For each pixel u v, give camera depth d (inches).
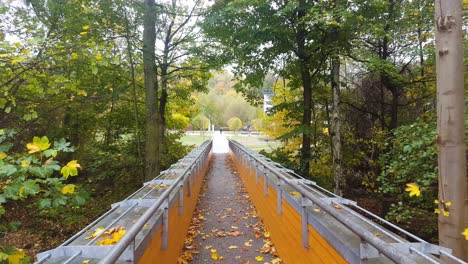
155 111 345.7
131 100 430.0
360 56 340.5
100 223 100.5
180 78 539.2
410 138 222.5
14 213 320.8
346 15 288.7
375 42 419.8
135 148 430.0
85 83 326.3
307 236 116.3
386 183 248.1
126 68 377.7
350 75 501.4
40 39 146.4
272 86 533.0
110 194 403.9
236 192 377.1
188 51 441.4
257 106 549.6
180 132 619.5
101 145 455.2
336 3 305.4
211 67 448.1
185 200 207.6
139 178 440.8
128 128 460.4
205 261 175.0
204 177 483.2
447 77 119.9
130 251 74.9
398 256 49.3
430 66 369.1
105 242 79.0
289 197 145.4
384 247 54.5
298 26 391.2
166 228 123.5
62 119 399.9
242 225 243.4
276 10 369.1
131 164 404.2
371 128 467.5
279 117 532.1
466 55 221.8
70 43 189.0
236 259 177.5
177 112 641.6
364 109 483.2
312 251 109.4
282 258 165.5
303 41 405.1
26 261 87.1
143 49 338.3
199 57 444.5
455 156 120.3
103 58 184.2
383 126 443.8
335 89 359.9
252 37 374.6
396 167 223.8
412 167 214.5
